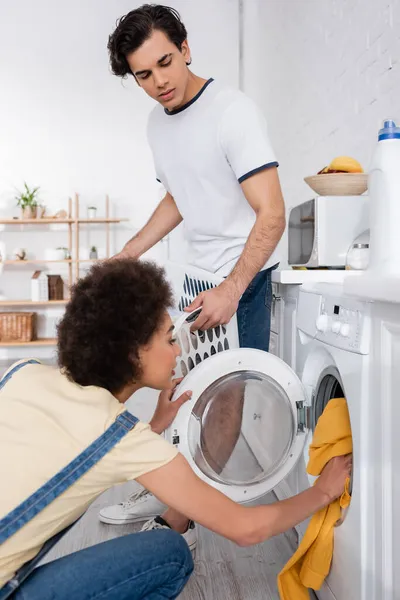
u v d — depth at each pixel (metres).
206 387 1.29
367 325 1.12
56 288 4.95
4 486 0.84
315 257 1.89
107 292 0.91
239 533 0.99
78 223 4.98
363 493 1.12
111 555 0.95
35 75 5.02
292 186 3.67
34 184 5.09
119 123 5.09
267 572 1.54
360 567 1.11
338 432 1.23
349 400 1.19
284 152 3.85
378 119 2.37
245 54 4.66
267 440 1.36
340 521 1.23
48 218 4.88
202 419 1.30
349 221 1.86
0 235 5.11
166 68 1.47
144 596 0.98
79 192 5.11
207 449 1.31
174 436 1.28
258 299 1.69
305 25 3.32
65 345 0.92
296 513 1.09
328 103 2.96
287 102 3.74
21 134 5.05
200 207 1.69
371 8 2.40
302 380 1.55
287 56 3.73
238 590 1.45
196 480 0.93
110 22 5.00
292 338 1.74
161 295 0.94
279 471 1.38
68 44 5.01
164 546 0.99
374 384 1.10
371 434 1.11
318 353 1.50
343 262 1.86
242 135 1.50
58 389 0.93
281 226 1.49
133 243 2.04
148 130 1.75
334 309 1.32
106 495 2.11
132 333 0.91
